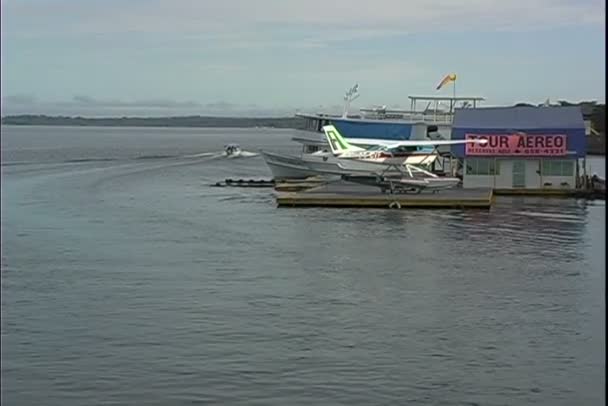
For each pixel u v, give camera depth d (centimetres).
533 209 4025
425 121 5559
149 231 3466
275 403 1448
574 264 2600
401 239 3119
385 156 4603
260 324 1923
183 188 5506
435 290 2250
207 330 1883
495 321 1920
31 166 7794
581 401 1438
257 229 3425
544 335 1805
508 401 1445
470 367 1603
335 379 1553
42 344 1798
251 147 14412
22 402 1480
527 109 5047
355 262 2667
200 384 1548
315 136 5594
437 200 4031
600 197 4506
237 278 2444
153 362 1670
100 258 2822
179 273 2538
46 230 3547
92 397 1498
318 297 2181
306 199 4172
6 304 2147
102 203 4619
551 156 4697
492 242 3036
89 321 1975
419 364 1627
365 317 1972
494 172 4762
